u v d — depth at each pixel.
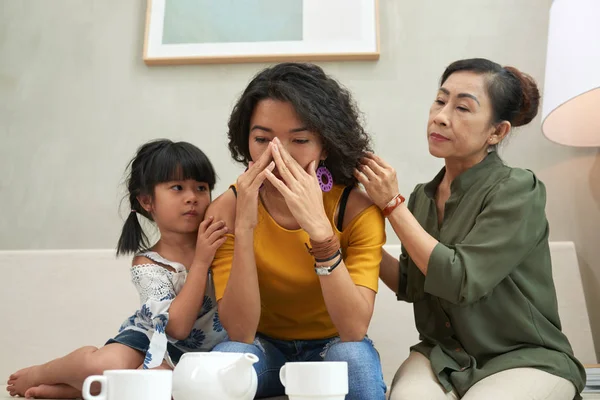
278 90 1.10
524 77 1.37
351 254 1.19
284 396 1.26
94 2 2.13
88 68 2.09
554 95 1.60
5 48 2.12
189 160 1.38
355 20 2.03
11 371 1.73
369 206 1.23
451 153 1.31
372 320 1.74
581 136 1.76
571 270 1.79
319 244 1.07
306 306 1.24
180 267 1.36
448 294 1.18
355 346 1.05
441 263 1.17
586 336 1.72
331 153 1.18
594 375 1.40
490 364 1.17
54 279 1.82
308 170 1.13
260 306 1.22
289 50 2.02
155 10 2.08
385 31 2.04
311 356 1.26
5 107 2.07
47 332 1.76
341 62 2.02
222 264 1.23
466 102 1.29
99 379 0.83
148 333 1.29
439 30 2.03
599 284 1.86
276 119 1.11
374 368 1.04
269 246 1.21
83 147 2.04
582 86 1.53
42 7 2.14
